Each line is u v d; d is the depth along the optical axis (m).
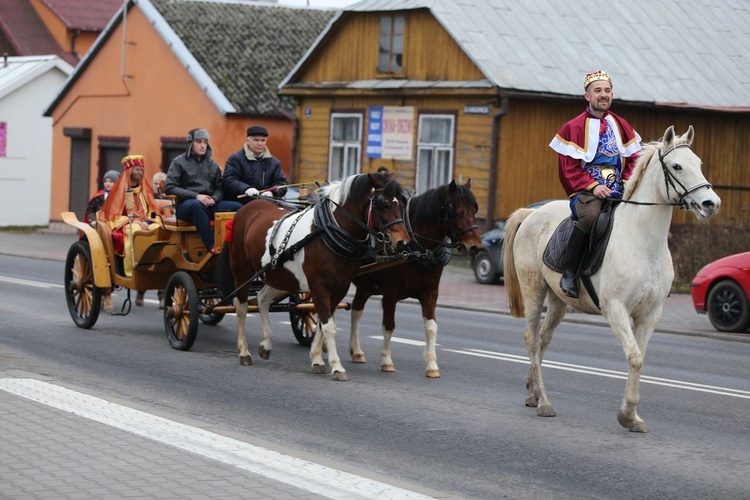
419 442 9.21
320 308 12.20
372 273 12.84
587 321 19.30
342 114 34.16
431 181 31.53
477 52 30.05
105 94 43.22
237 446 8.30
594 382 12.40
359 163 33.69
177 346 14.20
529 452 8.89
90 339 14.98
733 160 33.41
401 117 32.28
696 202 9.12
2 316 17.22
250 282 13.23
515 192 29.95
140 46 41.38
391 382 12.12
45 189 49.00
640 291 9.52
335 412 10.42
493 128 29.55
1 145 47.62
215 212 14.52
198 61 38.88
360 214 11.98
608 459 8.68
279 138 38.75
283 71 40.16
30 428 8.57
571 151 10.10
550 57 31.11
